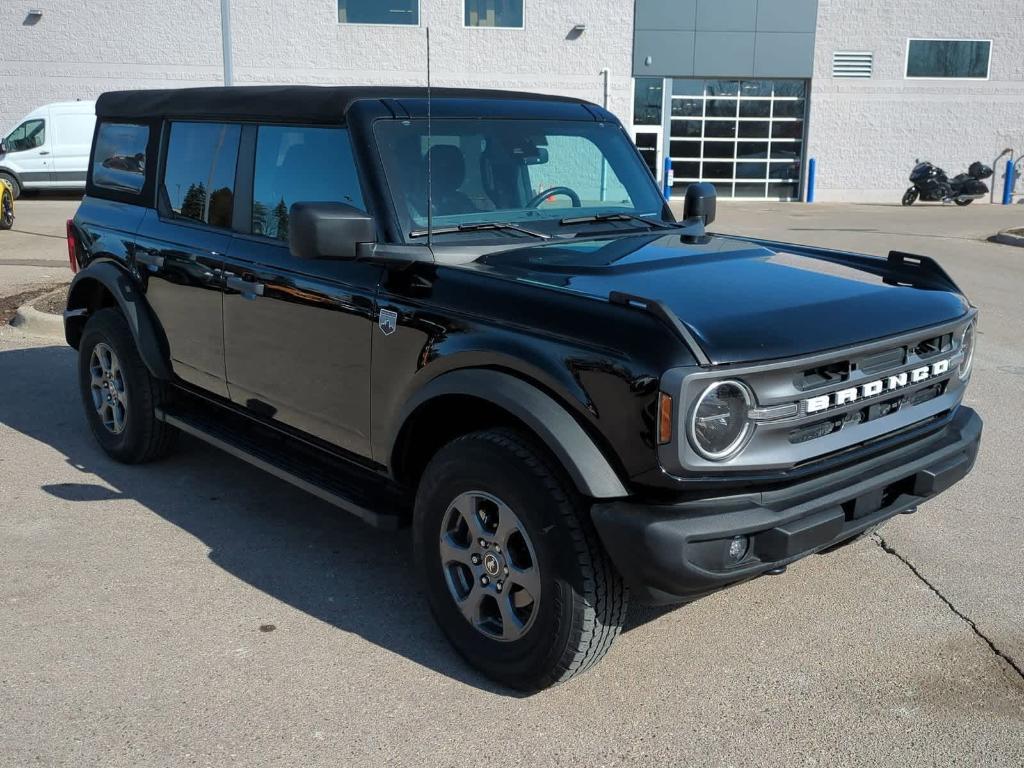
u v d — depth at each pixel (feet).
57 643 12.07
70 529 15.49
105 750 10.01
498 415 11.39
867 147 94.02
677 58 90.74
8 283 36.58
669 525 9.48
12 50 85.40
